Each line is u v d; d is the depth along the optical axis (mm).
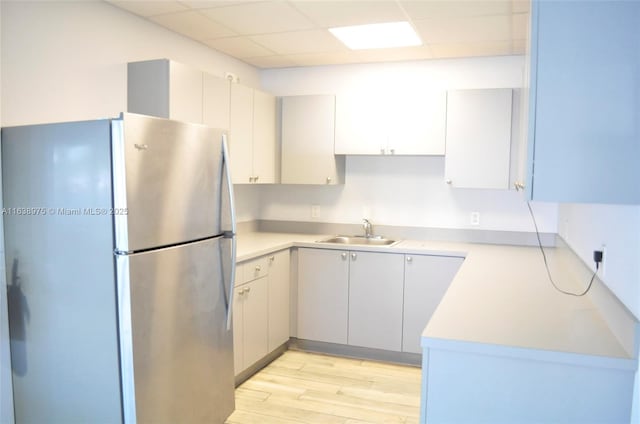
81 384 2051
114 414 1994
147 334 2029
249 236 4195
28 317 2143
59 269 2045
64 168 1990
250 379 3336
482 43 3473
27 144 2059
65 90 2545
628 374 1438
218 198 2521
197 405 2398
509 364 1544
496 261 3100
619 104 1391
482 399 1579
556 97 1430
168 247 2158
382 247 3645
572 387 1490
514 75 3791
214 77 3244
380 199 4215
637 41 1370
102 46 2754
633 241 1511
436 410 1630
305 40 3482
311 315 3867
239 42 3562
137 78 2889
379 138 3854
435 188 4051
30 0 2352
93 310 1988
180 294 2232
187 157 2260
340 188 4320
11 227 2137
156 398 2098
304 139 4066
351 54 3865
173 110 2850
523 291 2271
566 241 3033
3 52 2238
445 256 3514
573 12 1408
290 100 4078
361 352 3783
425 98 3711
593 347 1514
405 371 3508
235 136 3521
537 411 1528
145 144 1988
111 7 2799
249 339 3289
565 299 2125
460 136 3633
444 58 3949
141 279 1984
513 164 3535
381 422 2736
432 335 1624
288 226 4496
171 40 3289
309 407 2918
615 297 1675
